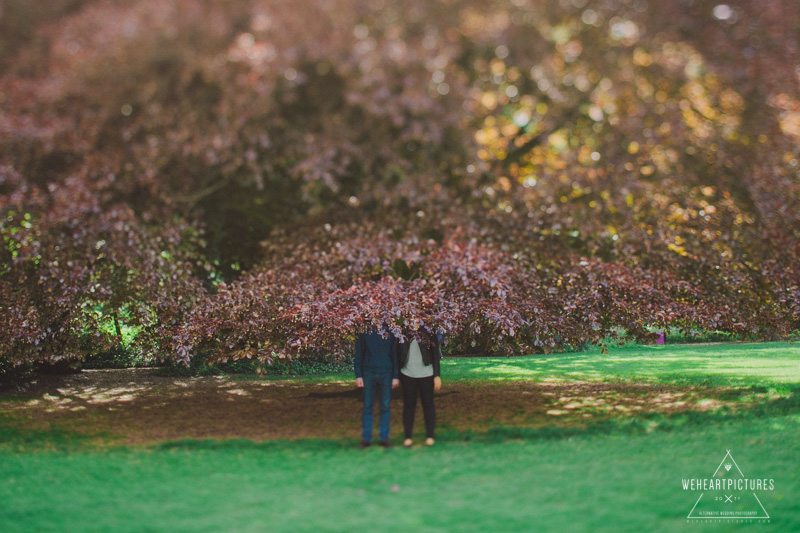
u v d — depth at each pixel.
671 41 13.41
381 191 12.16
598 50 13.66
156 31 12.64
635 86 13.23
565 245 11.29
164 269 10.42
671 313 8.77
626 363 13.76
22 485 4.63
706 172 12.27
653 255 10.73
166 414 8.21
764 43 12.95
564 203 11.73
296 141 12.70
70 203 10.15
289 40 12.91
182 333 8.53
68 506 4.04
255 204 13.84
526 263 10.38
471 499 4.06
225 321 8.62
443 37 13.71
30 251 9.38
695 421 6.92
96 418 7.98
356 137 13.19
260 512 3.84
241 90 12.78
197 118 12.83
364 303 7.67
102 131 12.77
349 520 3.64
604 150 12.55
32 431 7.14
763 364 13.20
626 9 13.45
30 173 11.93
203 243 11.57
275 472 4.96
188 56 12.81
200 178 12.96
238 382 11.34
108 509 3.97
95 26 13.30
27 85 12.55
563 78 13.43
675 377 11.23
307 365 12.99
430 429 6.14
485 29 13.52
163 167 12.48
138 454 5.79
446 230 11.23
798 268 9.80
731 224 10.94
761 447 5.50
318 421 7.68
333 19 13.27
